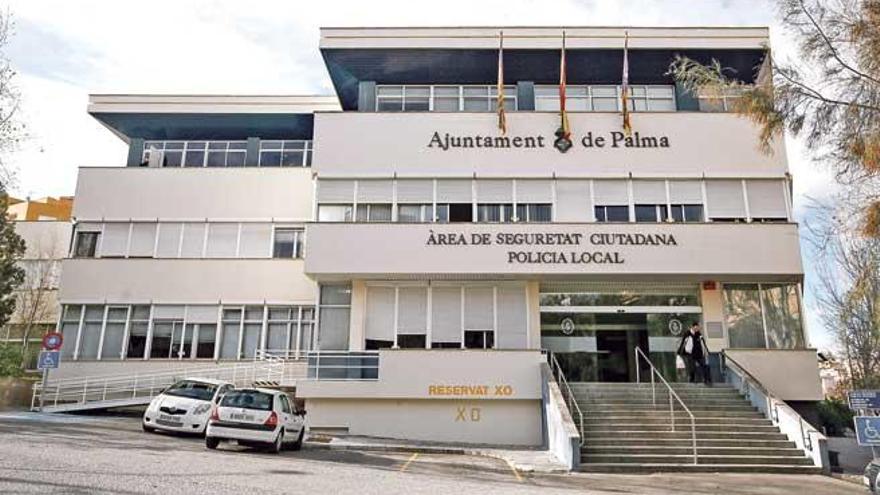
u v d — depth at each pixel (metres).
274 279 24.78
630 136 21.67
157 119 26.61
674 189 21.39
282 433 14.63
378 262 20.45
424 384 19.73
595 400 18.42
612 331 21.41
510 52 22.50
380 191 21.61
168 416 16.11
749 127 21.59
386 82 23.98
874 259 12.75
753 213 21.16
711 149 21.55
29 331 31.77
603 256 20.33
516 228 20.64
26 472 8.62
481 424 19.66
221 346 24.27
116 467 9.70
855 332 29.12
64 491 7.54
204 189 25.73
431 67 23.23
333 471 11.52
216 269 24.92
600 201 21.34
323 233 20.67
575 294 21.72
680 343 20.88
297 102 26.42
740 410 17.95
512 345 20.78
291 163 27.20
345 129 21.94
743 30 22.36
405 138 21.84
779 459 15.25
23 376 27.95
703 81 14.05
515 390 19.62
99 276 24.70
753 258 20.22
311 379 19.89
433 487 10.32
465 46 22.38
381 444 17.50
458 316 21.06
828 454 15.55
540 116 21.92
